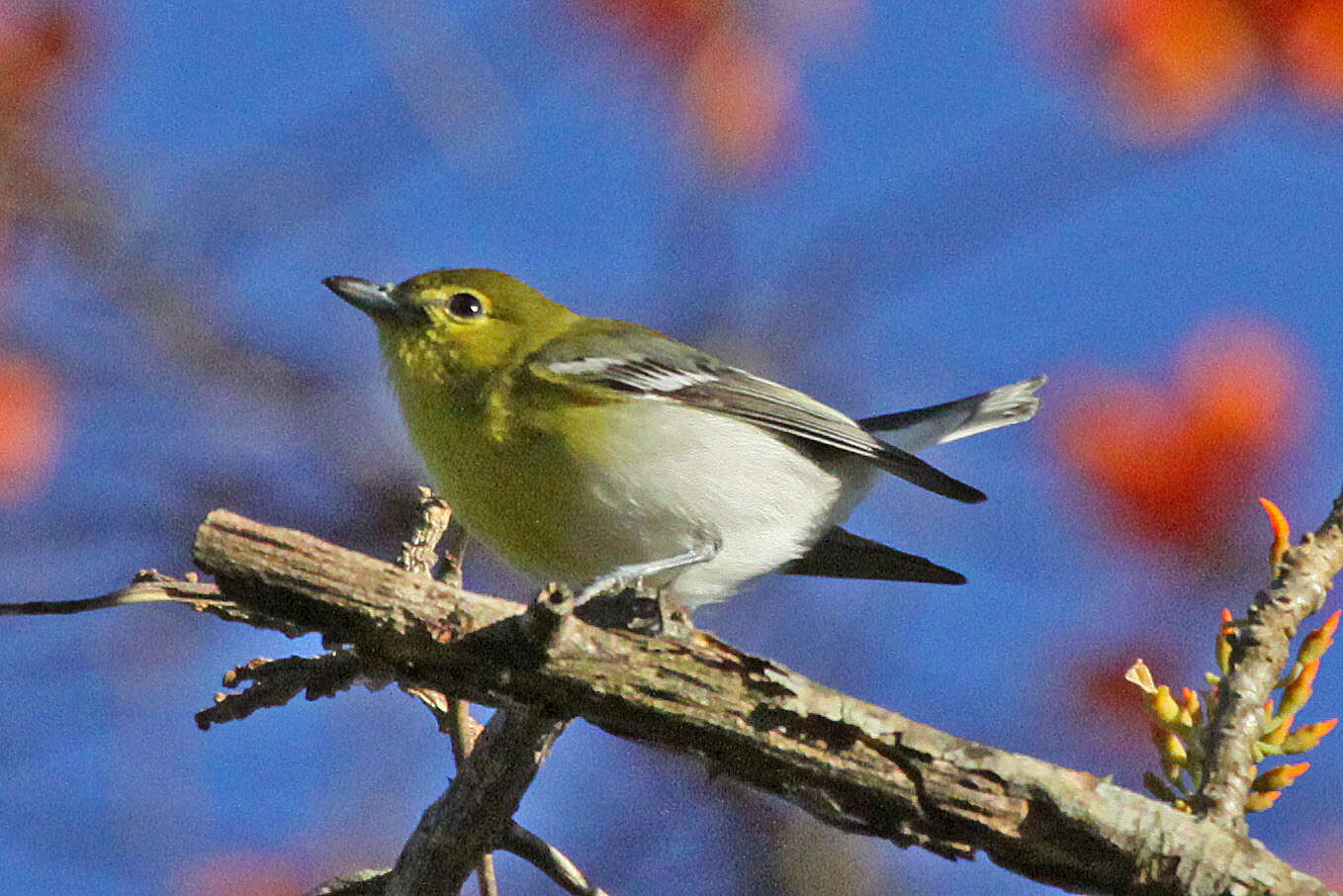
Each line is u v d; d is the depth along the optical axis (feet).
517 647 21.91
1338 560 23.86
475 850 25.09
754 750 22.18
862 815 22.38
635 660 22.16
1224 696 23.17
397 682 26.45
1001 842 22.06
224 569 21.61
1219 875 21.65
